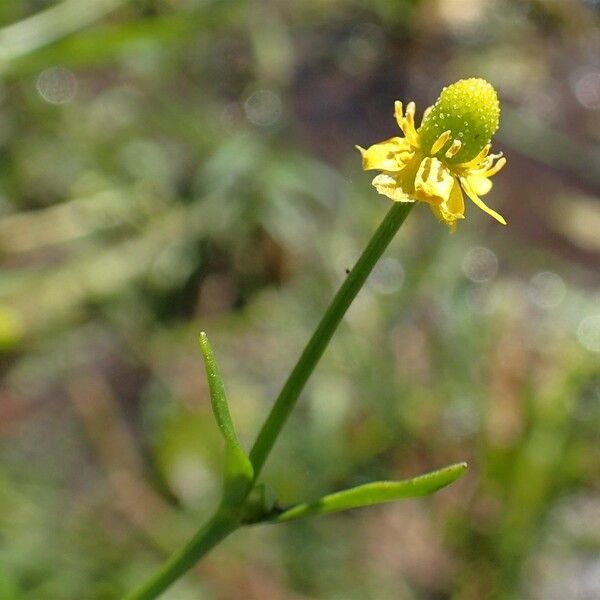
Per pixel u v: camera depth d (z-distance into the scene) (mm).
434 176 70
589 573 149
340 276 187
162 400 170
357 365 165
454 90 72
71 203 190
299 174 192
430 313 180
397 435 160
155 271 185
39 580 137
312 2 245
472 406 163
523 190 216
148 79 214
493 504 150
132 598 79
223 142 199
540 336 184
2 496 148
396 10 240
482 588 146
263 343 179
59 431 165
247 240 189
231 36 231
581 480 155
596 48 250
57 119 198
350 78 234
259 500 75
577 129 232
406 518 154
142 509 154
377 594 145
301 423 158
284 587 144
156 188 194
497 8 252
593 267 206
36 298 177
